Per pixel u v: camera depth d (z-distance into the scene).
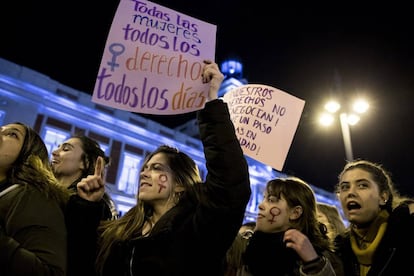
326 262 1.97
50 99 14.96
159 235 1.83
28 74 14.55
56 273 1.57
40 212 1.74
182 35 2.38
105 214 2.67
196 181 2.26
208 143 1.88
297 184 2.72
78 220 1.91
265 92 2.98
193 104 2.20
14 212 1.70
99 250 2.06
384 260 2.25
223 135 1.86
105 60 2.20
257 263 2.45
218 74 2.14
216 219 1.78
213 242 1.78
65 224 1.88
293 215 2.60
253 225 4.32
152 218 2.19
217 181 1.81
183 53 2.33
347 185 2.67
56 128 15.07
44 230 1.67
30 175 2.00
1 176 2.10
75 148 3.27
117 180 16.59
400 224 2.28
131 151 17.48
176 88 2.24
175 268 1.73
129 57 2.24
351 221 2.57
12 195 1.80
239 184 1.80
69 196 2.10
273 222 2.57
